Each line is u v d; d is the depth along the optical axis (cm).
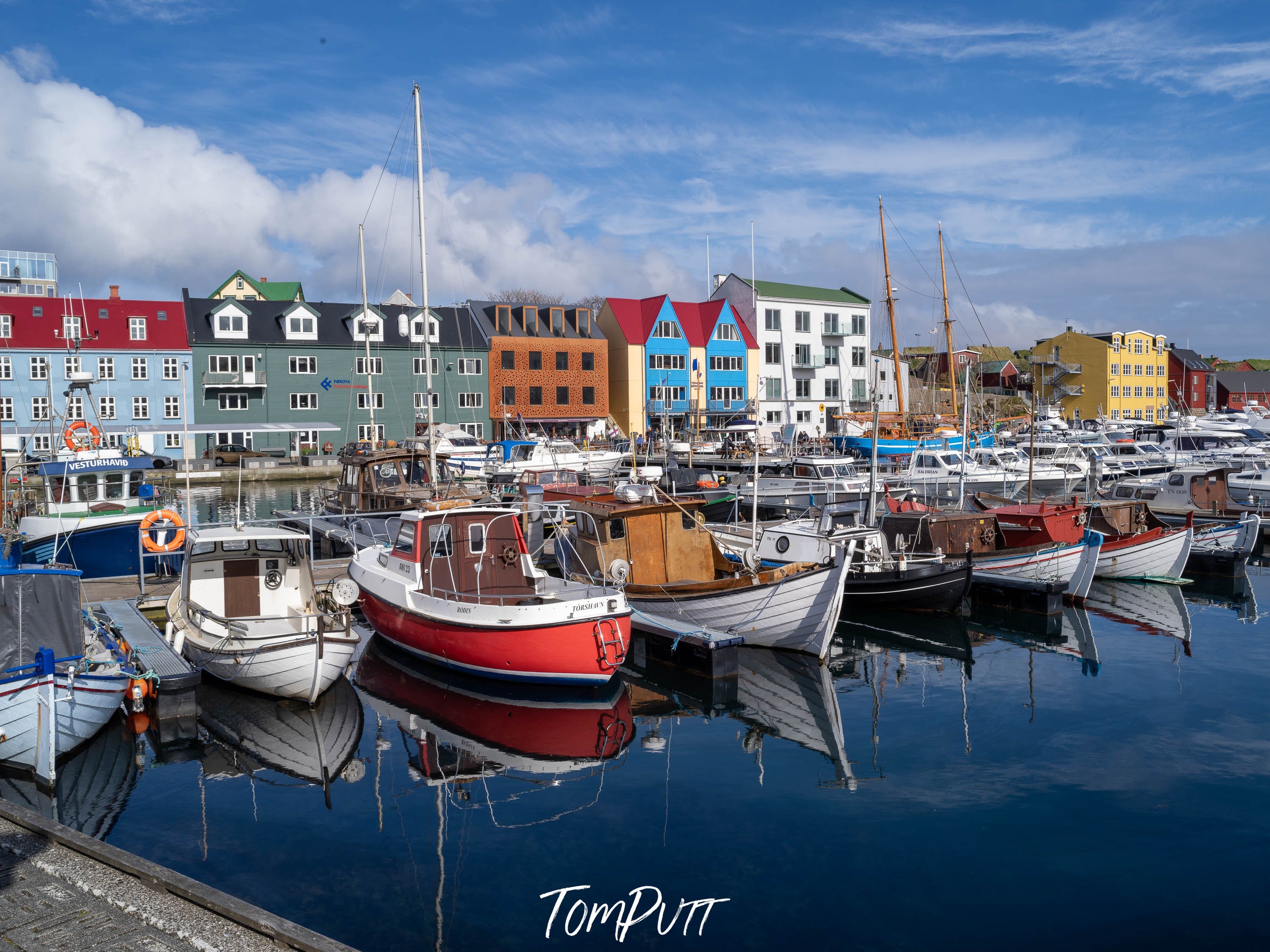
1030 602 2131
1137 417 9331
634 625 1756
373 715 1409
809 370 7538
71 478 2227
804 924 829
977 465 3956
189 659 1484
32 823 809
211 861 938
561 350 6556
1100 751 1259
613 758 1243
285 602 1623
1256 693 1523
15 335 5253
